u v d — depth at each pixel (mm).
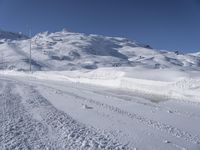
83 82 42375
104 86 34031
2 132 10141
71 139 9484
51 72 62906
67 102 18484
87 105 17234
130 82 31875
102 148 8602
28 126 11148
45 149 8367
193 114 15094
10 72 77062
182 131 11055
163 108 16922
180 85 24438
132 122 12445
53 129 10789
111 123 12125
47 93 24172
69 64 191125
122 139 9680
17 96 21078
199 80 23797
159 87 26484
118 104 18078
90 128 11133
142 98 21875
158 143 9289
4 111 14203
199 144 9312
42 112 14367
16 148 8398
